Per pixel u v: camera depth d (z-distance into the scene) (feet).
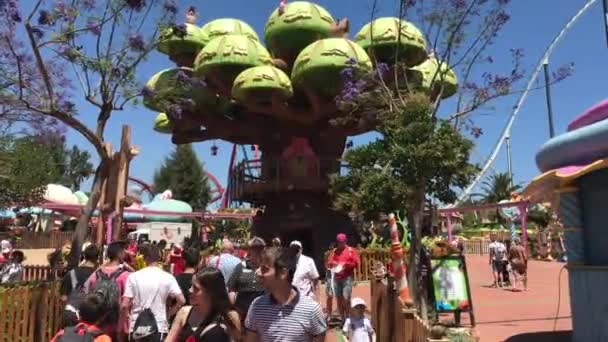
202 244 89.86
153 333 18.34
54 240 110.93
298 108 76.84
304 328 12.70
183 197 240.32
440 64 46.78
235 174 84.94
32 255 97.45
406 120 37.68
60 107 39.40
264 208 86.79
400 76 60.59
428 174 36.27
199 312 13.19
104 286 13.16
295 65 70.95
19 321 25.55
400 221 57.67
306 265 29.37
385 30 68.74
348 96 47.73
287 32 79.41
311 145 80.38
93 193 38.99
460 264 37.58
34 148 82.38
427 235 54.65
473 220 208.95
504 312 42.14
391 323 25.00
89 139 39.01
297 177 76.28
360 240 77.56
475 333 33.42
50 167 90.94
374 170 38.40
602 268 24.29
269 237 77.77
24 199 81.71
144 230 121.29
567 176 24.48
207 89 77.41
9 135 73.92
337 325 37.32
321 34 79.36
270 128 82.17
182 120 80.43
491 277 72.28
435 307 36.19
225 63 72.69
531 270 83.41
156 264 21.67
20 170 79.97
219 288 12.66
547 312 41.75
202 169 249.55
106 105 39.40
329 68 66.69
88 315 12.35
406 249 53.11
